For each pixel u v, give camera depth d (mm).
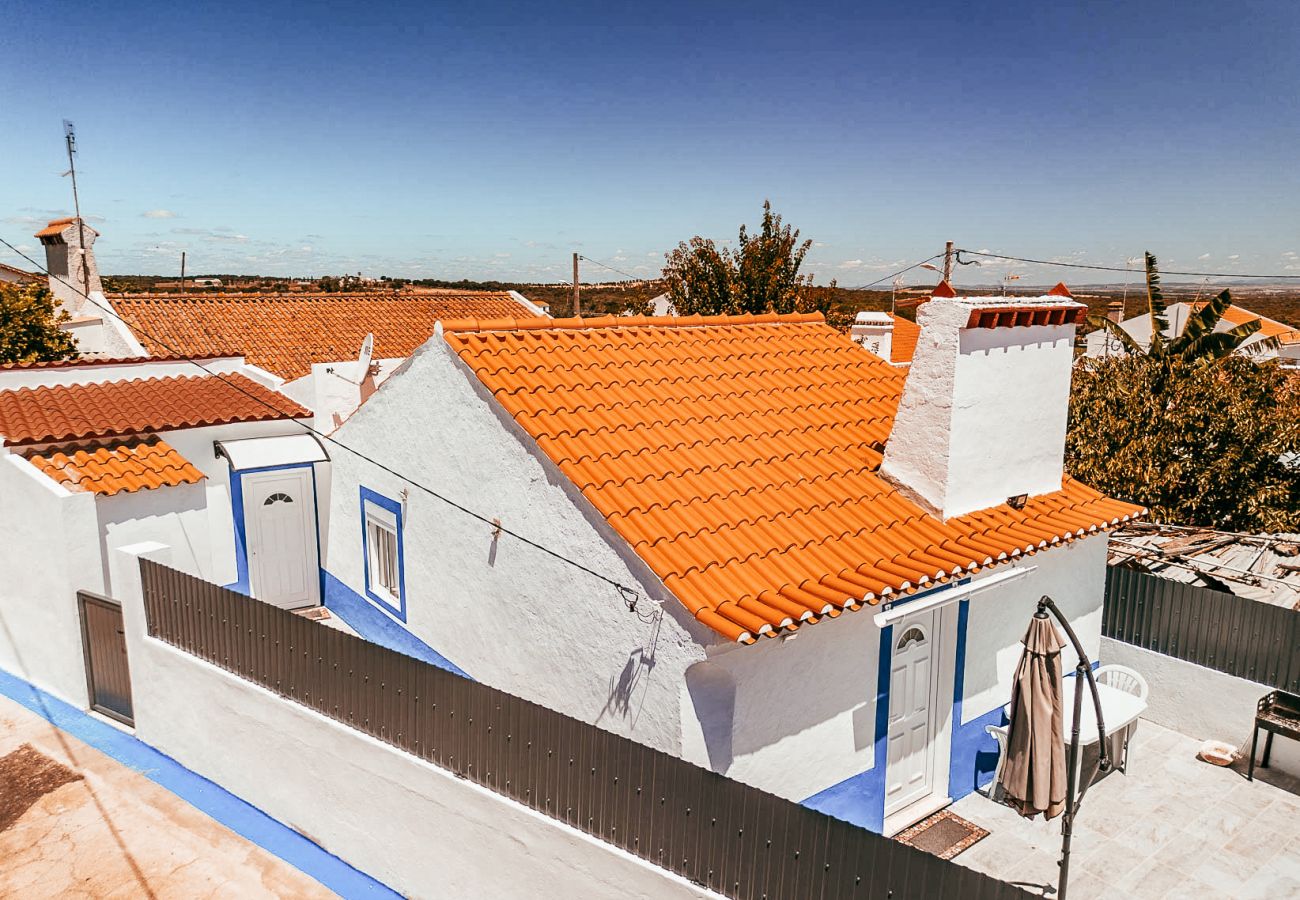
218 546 13266
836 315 25406
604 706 7777
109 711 10820
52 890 7918
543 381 9203
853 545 8039
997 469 9156
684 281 24922
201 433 13008
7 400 13414
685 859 6469
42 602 11070
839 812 8047
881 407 10953
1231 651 10102
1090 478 13977
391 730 8070
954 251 18422
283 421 13875
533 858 7191
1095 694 6645
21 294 21234
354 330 25469
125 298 24203
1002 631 9242
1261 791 9258
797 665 7367
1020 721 6684
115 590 11570
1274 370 15688
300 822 8875
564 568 8133
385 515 11703
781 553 7613
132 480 11562
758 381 10695
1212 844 8367
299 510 14086
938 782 9062
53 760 9922
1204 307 16109
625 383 9688
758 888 6180
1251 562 13078
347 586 13312
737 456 8938
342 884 8234
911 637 8625
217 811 9203
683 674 6801
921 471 8859
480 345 9523
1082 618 10281
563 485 8031
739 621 6508
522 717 7156
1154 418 14102
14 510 11125
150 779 9688
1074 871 7961
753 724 7133
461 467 9703
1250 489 13883
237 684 9117
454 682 7531
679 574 6910
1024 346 9148
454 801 7625
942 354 8617
